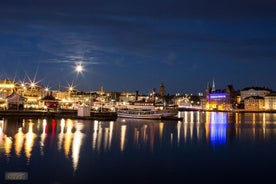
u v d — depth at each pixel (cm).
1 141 8369
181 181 5403
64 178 5284
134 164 6391
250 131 14388
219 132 13575
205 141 10181
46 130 11231
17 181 5044
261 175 5919
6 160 6262
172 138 10662
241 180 5584
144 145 8738
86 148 7825
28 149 7369
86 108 17900
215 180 5534
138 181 5316
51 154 6938
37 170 5650
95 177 5409
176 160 6931
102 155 7088
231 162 6938
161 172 5888
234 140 10700
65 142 8550
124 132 11762
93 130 11875
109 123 15762
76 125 13638
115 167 6100
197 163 6725
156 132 12462
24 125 12800
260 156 7706
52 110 19812
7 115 16800
